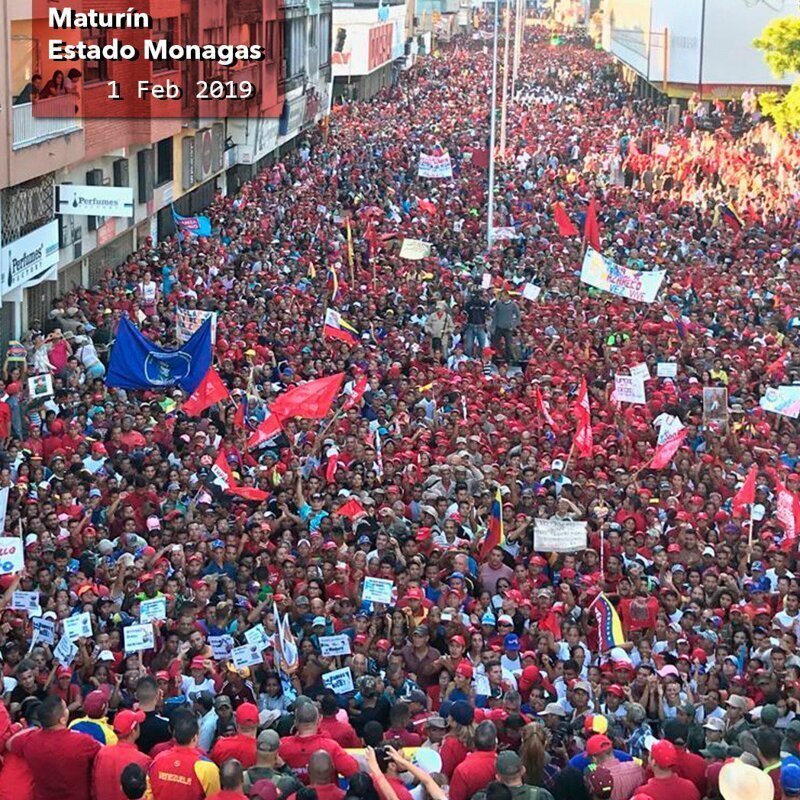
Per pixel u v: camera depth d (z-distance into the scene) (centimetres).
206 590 1745
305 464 2322
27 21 3158
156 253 3978
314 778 1106
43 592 1762
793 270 4166
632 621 1780
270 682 1545
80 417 2425
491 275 3941
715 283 3916
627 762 1212
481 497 2161
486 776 1155
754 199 5522
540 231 4881
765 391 2752
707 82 8581
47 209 3309
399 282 3925
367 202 5366
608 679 1586
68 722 1340
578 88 12125
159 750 1177
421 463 2302
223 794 1077
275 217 4891
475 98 10769
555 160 6938
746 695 1606
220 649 1630
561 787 1213
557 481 2234
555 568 1975
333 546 1878
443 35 19212
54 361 2827
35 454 2273
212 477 2138
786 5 8412
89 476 2116
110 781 1104
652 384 2895
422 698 1493
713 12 8500
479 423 2550
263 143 5931
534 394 2741
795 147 6425
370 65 9750
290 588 1809
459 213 5319
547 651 1648
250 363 2847
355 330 3238
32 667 1505
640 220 5081
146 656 1639
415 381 2848
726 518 2131
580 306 3584
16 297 3178
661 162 6297
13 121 3019
